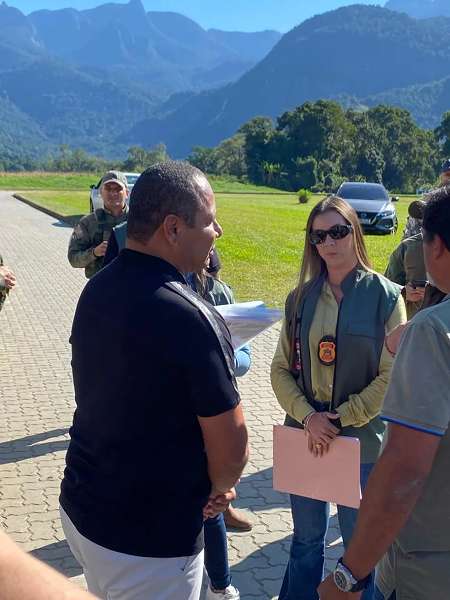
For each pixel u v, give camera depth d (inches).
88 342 75.7
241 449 76.1
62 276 532.7
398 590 70.3
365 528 64.8
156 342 71.1
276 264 573.3
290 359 110.5
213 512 86.6
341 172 4148.6
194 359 71.3
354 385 104.4
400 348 66.1
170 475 74.4
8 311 401.1
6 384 263.4
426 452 62.7
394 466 63.2
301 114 4072.3
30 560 38.4
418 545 67.6
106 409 74.4
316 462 103.7
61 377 273.3
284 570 138.6
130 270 75.7
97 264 196.5
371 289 104.6
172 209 75.2
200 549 79.0
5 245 736.3
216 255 140.6
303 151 4084.6
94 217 197.2
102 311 74.7
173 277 75.4
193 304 73.2
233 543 148.8
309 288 108.8
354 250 106.7
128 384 72.3
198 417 74.2
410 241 149.3
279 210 1290.6
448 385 62.7
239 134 4899.1
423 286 133.7
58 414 229.8
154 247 76.8
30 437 208.8
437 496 65.6
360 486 102.5
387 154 4237.2
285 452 106.7
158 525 74.3
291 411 108.4
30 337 339.6
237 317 109.0
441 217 66.8
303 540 112.2
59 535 151.6
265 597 129.6
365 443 105.7
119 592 75.8
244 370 131.9
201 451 76.5
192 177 77.4
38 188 2285.9
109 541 74.5
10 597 36.0
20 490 173.0
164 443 73.8
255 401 242.5
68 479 80.8
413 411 62.8
